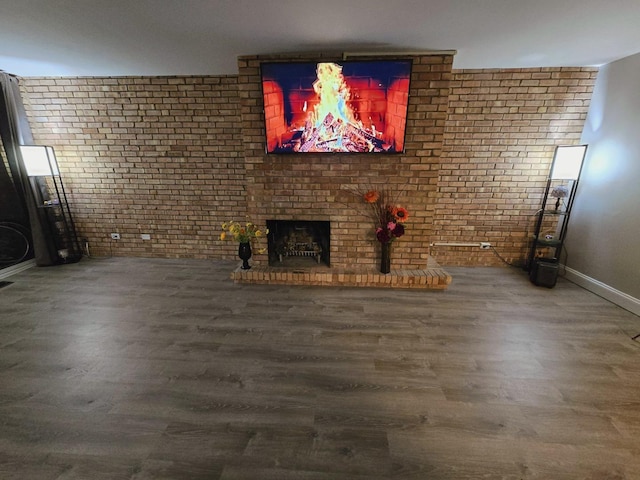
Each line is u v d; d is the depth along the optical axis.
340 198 3.13
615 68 2.89
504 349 2.19
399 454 1.41
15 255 3.67
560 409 1.67
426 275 3.12
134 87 3.55
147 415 1.61
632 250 2.71
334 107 2.78
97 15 1.97
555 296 3.03
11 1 1.77
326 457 1.39
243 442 1.46
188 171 3.81
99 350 2.16
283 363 2.04
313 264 3.43
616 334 2.38
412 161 2.97
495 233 3.71
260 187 3.15
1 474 1.31
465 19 2.04
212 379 1.88
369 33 2.29
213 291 3.13
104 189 3.93
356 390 1.80
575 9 1.88
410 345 2.23
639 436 1.51
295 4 1.83
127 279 3.43
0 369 1.96
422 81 2.76
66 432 1.51
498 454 1.41
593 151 3.14
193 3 1.81
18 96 3.52
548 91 3.23
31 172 3.44
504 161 3.47
